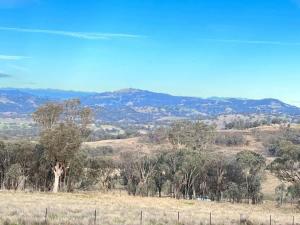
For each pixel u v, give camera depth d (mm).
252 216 56812
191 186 119625
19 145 103000
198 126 138500
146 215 47250
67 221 36969
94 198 82312
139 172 113875
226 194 111938
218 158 116875
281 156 104312
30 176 104438
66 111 98562
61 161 95375
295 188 100625
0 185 103500
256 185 112438
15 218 36969
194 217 48562
